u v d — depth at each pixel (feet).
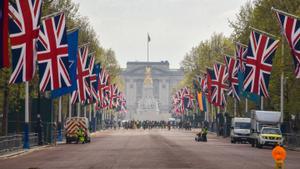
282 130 285.84
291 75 284.20
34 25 193.47
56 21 220.02
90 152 217.77
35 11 193.47
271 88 297.12
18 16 192.54
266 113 280.51
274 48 257.14
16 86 249.75
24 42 192.75
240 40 343.26
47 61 220.02
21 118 281.54
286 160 183.83
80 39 408.26
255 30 272.10
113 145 272.92
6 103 240.53
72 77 258.16
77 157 191.01
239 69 298.97
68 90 256.93
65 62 220.43
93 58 329.72
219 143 312.71
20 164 163.94
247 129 321.32
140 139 351.05
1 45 163.84
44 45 219.82
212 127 551.18
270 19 305.12
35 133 261.24
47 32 220.02
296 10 293.02
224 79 355.15
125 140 334.65
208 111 561.02
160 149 237.04
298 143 267.80
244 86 260.62
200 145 279.08
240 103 399.65
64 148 247.91
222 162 170.30
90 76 331.98
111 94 538.47
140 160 175.73
